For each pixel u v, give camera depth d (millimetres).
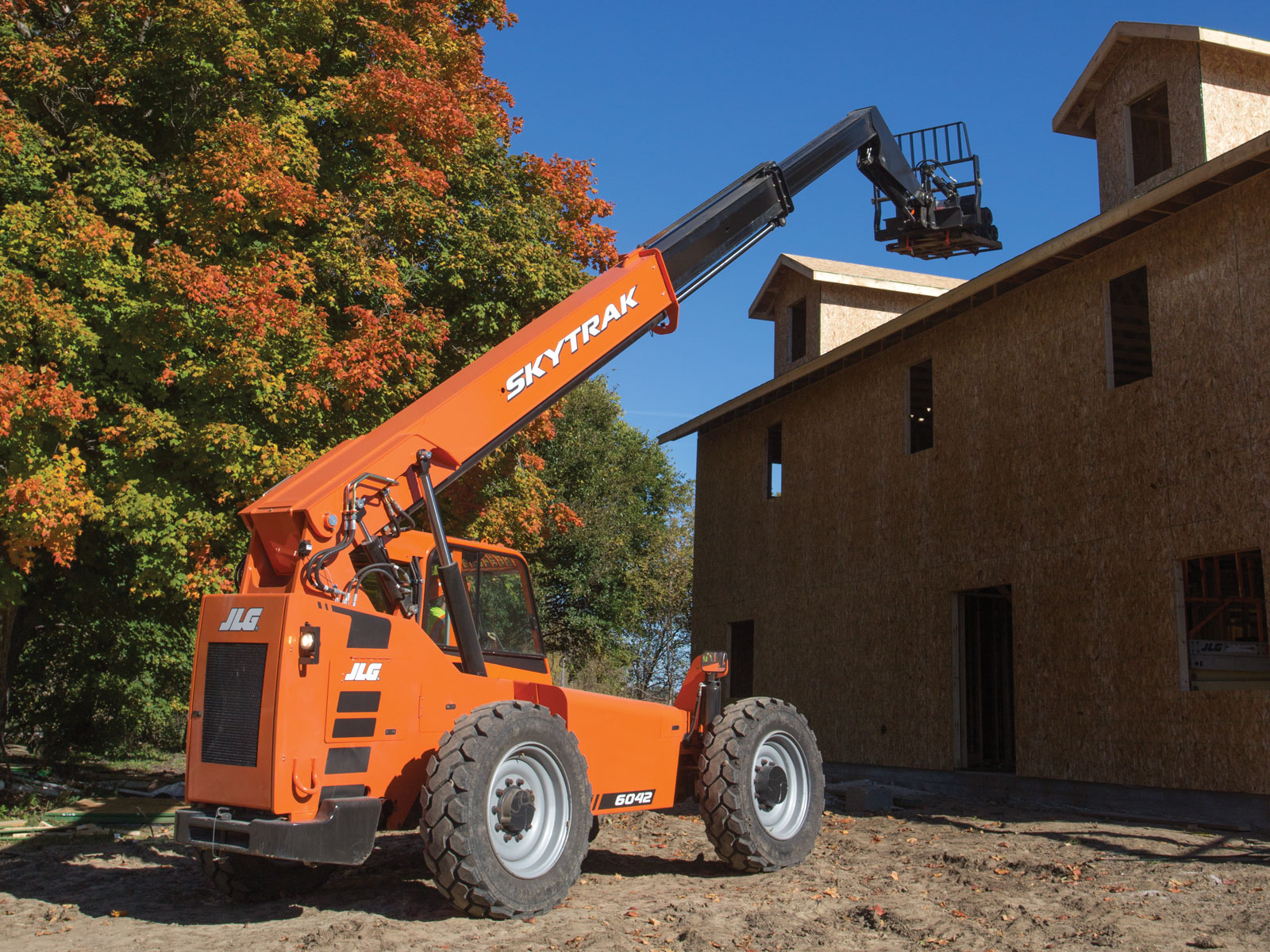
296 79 10766
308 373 9523
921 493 14750
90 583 12461
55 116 10180
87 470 9547
